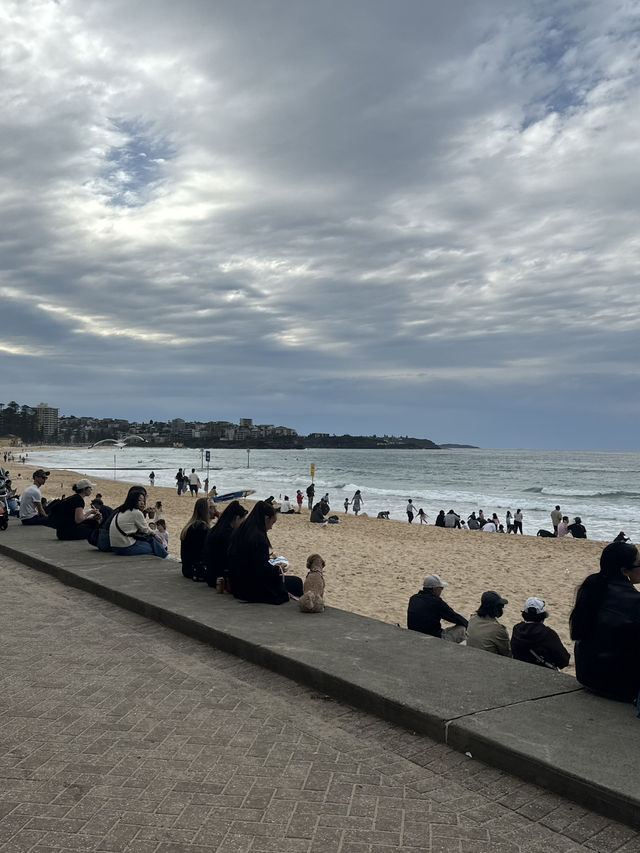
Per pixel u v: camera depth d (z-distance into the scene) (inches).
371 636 209.5
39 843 105.0
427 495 2383.1
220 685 178.9
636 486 3255.4
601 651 155.6
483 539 1038.4
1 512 482.3
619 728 140.6
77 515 428.8
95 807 115.7
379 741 145.8
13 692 171.2
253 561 251.1
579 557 846.5
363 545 911.0
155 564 339.0
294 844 105.7
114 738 143.9
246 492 1290.6
